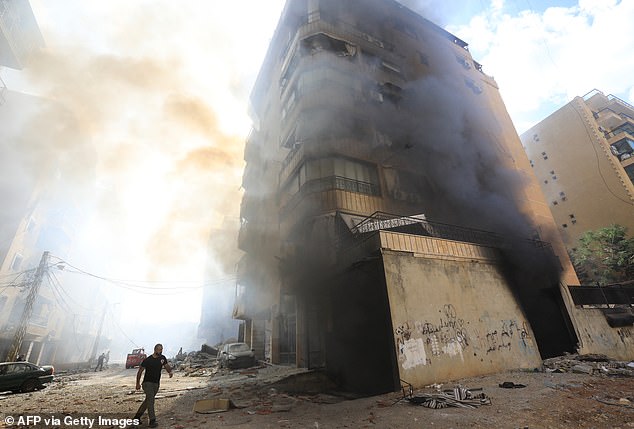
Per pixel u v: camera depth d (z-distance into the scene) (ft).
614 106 120.57
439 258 32.07
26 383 38.37
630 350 39.55
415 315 27.55
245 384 35.42
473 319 30.89
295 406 23.63
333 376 35.63
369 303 32.60
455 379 26.86
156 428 17.54
